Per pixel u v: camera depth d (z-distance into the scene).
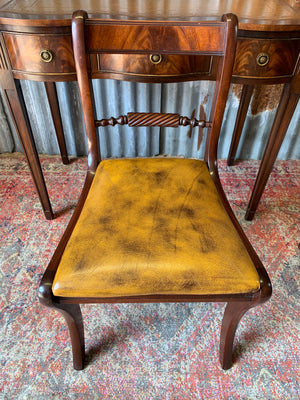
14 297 1.07
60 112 1.59
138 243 0.69
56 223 1.32
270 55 0.95
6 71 0.98
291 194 1.50
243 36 0.92
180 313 1.04
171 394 0.86
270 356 0.94
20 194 1.46
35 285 1.10
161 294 0.69
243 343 0.96
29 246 1.22
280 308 1.05
